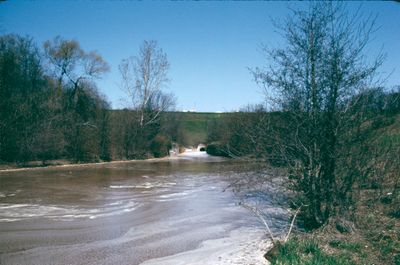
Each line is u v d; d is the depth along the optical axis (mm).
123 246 9930
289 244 8570
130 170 32500
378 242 8578
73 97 45281
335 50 9680
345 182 9969
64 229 11664
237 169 14047
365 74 9602
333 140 9695
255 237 10555
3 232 11211
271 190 14492
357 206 10500
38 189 20172
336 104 9664
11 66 34594
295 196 10984
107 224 12391
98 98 45281
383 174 10523
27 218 13117
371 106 9758
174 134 70188
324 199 10086
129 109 50531
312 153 9953
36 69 39125
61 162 37781
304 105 9992
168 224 12445
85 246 9891
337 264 7297
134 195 18391
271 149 10773
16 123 33312
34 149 34562
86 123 41875
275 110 10523
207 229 11742
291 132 10234
